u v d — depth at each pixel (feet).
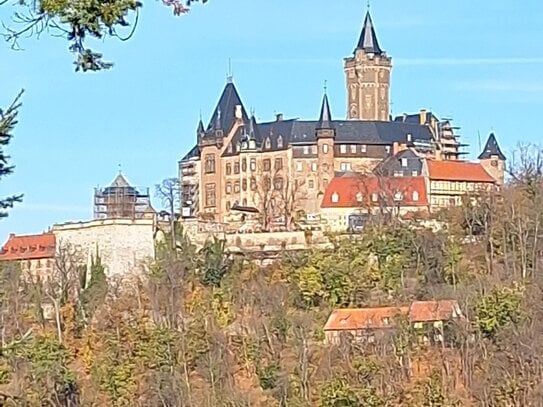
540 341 326.44
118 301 448.65
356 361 342.03
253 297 443.73
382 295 444.96
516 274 419.74
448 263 456.04
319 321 404.98
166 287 454.81
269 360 376.89
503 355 335.06
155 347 378.53
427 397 325.21
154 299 447.01
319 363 361.71
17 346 95.71
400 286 447.83
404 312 384.27
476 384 330.75
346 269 453.17
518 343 330.34
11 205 80.28
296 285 453.17
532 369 322.55
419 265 462.60
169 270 465.88
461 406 323.78
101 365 372.17
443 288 416.46
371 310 404.36
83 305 451.53
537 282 365.20
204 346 383.45
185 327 402.11
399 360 348.59
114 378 366.22
